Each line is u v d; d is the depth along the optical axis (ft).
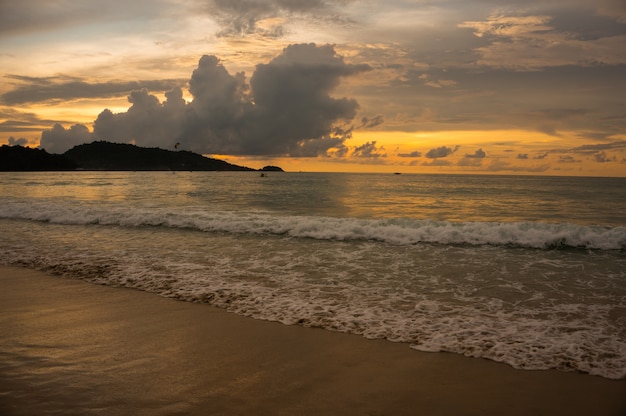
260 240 43.55
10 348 17.28
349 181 232.73
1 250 38.60
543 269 31.37
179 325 20.22
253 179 273.33
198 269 31.48
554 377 15.07
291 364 16.01
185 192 123.54
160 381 14.46
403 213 68.39
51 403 12.82
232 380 14.64
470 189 143.13
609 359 16.52
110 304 23.49
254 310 22.47
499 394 13.85
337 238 43.96
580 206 82.02
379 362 16.25
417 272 30.53
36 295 25.20
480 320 20.93
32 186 157.38
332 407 12.90
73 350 17.12
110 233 48.24
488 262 33.60
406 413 12.61
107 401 13.00
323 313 21.98
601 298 24.50
